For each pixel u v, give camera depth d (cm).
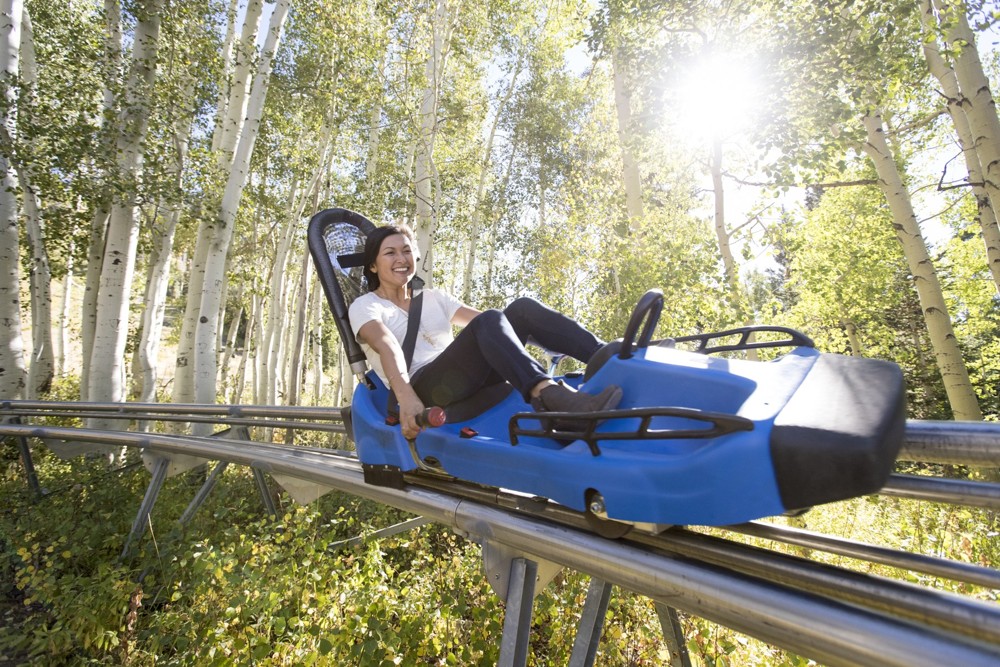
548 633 336
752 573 170
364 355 286
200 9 1043
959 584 328
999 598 303
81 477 588
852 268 1530
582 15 973
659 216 1035
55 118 905
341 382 1780
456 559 405
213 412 557
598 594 224
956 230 1535
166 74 1083
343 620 311
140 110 937
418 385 255
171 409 590
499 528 229
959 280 1603
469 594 361
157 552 436
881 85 739
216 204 966
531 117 1773
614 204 1189
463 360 244
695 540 184
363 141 1706
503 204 1827
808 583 155
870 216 1512
